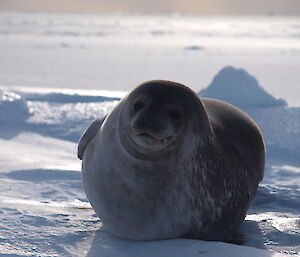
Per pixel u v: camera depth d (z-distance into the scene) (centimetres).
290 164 1786
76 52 7475
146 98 838
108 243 896
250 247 881
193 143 887
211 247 868
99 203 930
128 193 882
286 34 15362
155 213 890
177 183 883
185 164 882
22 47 8150
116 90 3631
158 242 900
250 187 1076
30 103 2589
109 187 897
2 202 1150
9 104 2400
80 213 1114
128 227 909
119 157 869
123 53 7412
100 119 1012
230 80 2842
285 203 1287
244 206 1033
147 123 796
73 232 949
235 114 1144
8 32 13162
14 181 1440
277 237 984
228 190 970
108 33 14238
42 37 11450
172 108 838
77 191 1372
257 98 2742
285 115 2366
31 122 2255
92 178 932
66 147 1959
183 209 902
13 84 3812
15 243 865
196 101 897
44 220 1017
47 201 1246
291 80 4381
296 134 2102
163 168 860
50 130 2167
